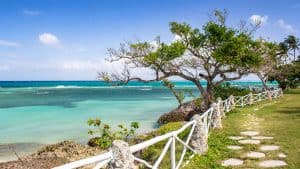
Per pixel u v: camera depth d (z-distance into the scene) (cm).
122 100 6456
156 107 4934
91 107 4934
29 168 1539
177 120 3142
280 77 5497
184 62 2977
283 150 1216
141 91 11381
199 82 3033
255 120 2056
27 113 4153
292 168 1010
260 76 4362
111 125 3061
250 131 1634
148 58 2841
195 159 1138
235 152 1215
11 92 9850
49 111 4366
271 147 1269
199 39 2948
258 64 2975
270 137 1461
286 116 2181
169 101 6247
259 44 3112
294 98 3891
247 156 1156
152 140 797
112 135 1589
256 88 4919
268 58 3700
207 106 2978
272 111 2528
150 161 1212
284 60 5209
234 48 2806
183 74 3003
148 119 3522
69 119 3544
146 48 2936
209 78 2994
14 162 1647
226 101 2566
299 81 5778
